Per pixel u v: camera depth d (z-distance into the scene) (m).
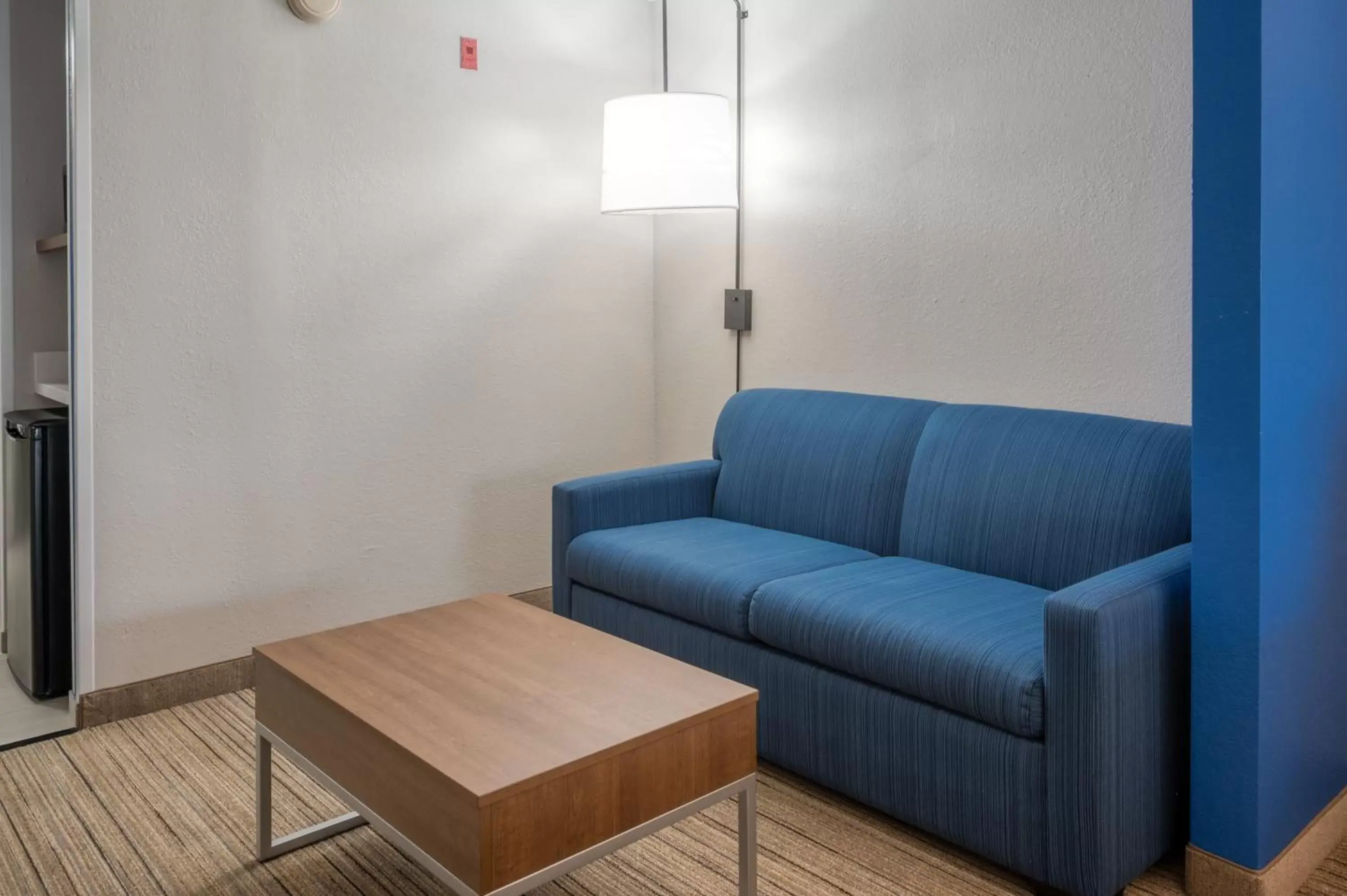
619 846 1.71
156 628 2.98
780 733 2.50
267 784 2.18
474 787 1.55
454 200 3.44
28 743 2.77
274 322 3.11
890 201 3.21
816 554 2.80
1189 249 2.58
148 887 2.11
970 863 2.18
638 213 3.45
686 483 3.33
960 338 3.08
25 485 2.89
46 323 2.84
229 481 3.07
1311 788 2.13
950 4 3.01
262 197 3.06
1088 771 1.88
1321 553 2.09
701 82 3.74
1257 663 1.90
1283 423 1.92
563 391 3.78
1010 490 2.62
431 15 3.34
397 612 3.45
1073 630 1.88
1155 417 2.69
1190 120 2.55
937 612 2.27
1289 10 1.87
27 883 2.12
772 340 3.61
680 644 2.75
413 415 3.42
